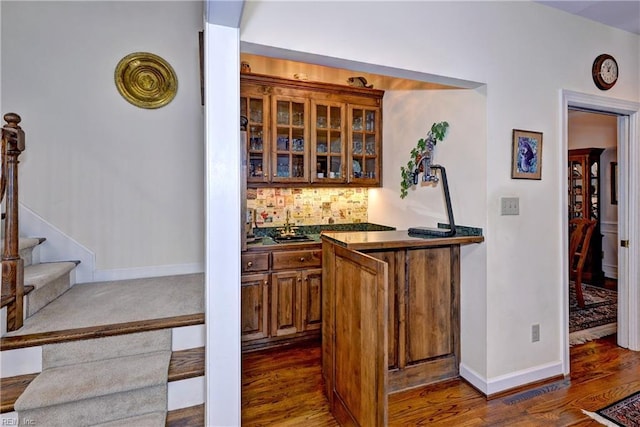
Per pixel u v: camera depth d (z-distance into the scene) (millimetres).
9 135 1751
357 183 3301
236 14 1407
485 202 2154
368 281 1584
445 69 1994
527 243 2295
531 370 2299
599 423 1888
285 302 2875
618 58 2629
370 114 3389
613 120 4793
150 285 2684
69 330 1843
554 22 2352
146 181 2902
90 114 2746
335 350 1985
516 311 2260
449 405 2066
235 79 1527
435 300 2309
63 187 2693
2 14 2533
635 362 2584
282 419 1954
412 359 2256
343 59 1755
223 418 1562
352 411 1748
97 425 1626
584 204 4957
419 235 2223
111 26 2781
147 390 1715
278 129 3090
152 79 2893
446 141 2455
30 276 2139
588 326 3242
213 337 1537
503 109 2180
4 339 1729
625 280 2811
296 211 3445
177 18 2951
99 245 2795
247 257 2740
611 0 2236
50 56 2643
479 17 2092
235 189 1549
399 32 1872
